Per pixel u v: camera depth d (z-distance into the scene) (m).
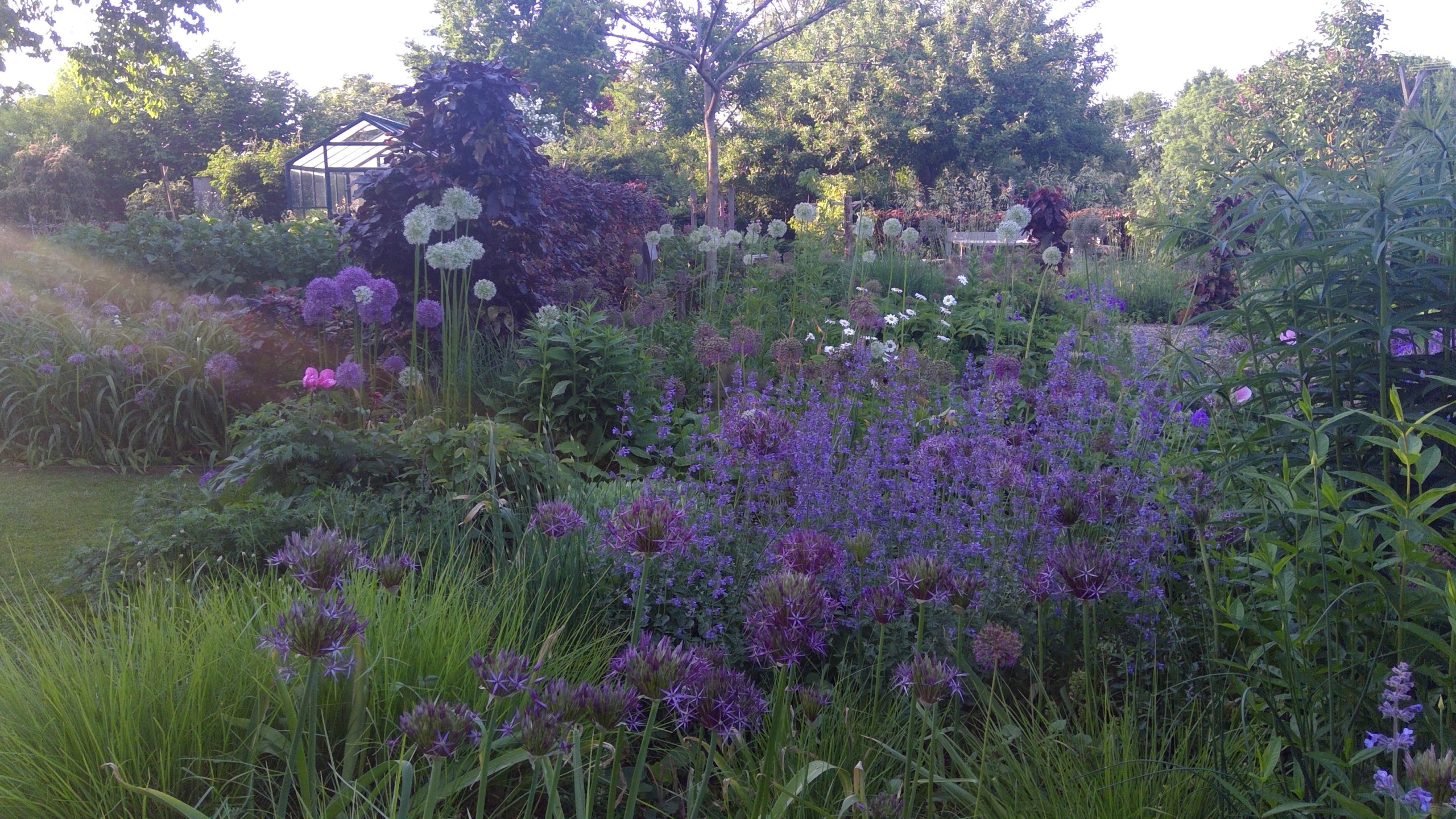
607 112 33.56
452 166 7.52
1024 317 9.38
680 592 3.25
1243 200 3.22
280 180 37.66
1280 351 2.88
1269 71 31.81
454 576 3.36
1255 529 2.69
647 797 2.50
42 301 7.77
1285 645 2.19
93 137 48.28
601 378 5.93
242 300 7.91
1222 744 2.27
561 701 1.61
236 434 4.95
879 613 2.17
